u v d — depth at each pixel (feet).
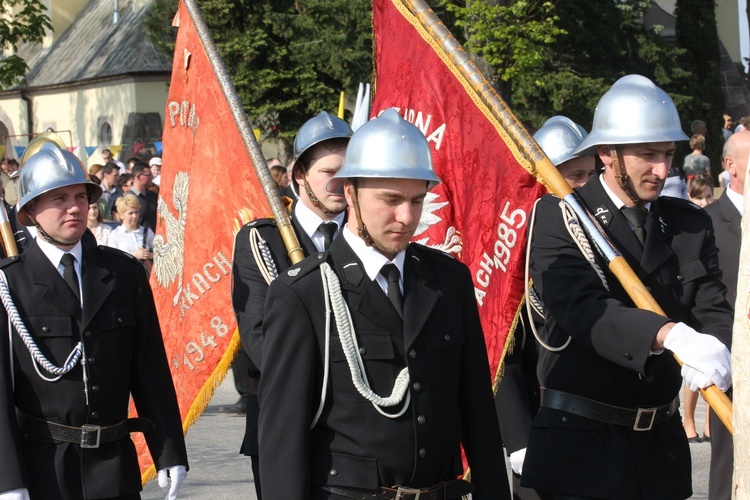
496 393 23.25
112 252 22.56
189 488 34.81
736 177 28.09
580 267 19.35
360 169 15.58
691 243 19.84
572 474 19.39
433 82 24.07
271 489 15.61
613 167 19.44
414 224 15.80
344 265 16.31
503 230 23.07
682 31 147.84
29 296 21.45
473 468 16.80
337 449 15.87
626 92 19.20
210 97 26.37
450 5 75.77
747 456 12.84
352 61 110.63
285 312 16.07
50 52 186.39
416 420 15.89
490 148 23.30
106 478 21.25
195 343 26.58
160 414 22.43
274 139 116.98
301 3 111.55
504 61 75.77
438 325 16.37
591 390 19.52
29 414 21.20
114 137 161.58
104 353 21.63
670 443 19.83
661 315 17.78
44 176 21.33
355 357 15.90
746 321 12.84
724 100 148.25
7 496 19.90
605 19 113.91
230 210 26.05
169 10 120.78
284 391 15.88
